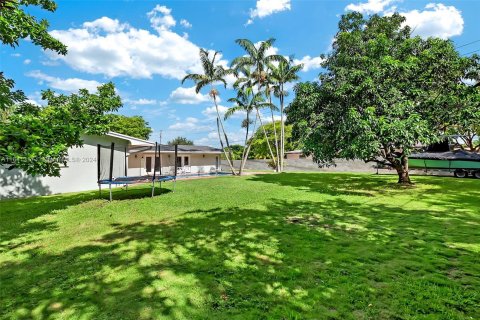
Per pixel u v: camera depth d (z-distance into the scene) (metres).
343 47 13.55
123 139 16.44
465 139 22.83
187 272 3.89
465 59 10.79
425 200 9.39
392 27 13.92
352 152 10.71
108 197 11.51
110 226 6.64
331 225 6.32
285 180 17.30
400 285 3.36
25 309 2.99
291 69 24.98
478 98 9.87
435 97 11.30
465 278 3.53
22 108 7.43
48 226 6.79
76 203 10.12
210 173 25.56
